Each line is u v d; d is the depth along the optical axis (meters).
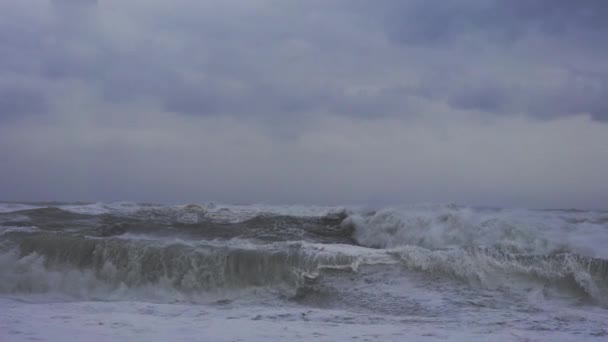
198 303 9.63
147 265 10.60
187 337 6.39
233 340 6.27
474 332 6.89
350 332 6.80
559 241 11.78
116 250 10.95
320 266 10.18
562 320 7.73
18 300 9.86
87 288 10.50
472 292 9.33
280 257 10.29
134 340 6.19
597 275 9.38
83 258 11.05
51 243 11.43
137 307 8.58
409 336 6.62
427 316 8.20
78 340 6.12
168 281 10.35
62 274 10.76
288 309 8.67
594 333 6.88
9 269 10.90
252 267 10.26
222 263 10.34
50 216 19.14
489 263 9.90
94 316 7.64
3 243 11.59
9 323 7.02
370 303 9.06
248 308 8.84
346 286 9.71
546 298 9.07
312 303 9.41
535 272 9.54
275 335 6.58
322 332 6.78
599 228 12.98
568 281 9.30
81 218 18.83
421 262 10.17
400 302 8.97
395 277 9.91
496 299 9.02
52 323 7.05
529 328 7.19
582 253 10.80
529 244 11.97
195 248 10.82
